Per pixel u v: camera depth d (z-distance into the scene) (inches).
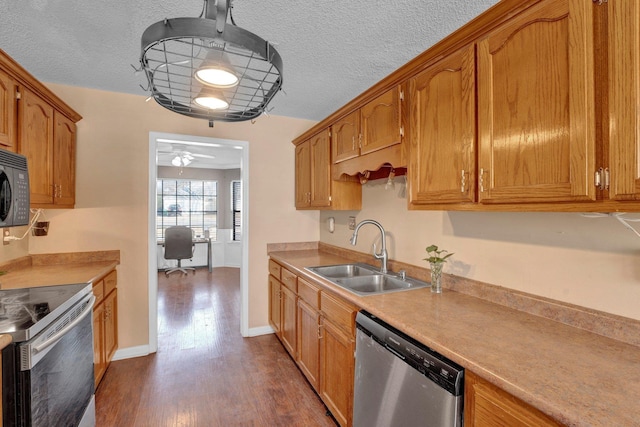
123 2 57.4
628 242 42.1
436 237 73.8
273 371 95.4
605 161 33.0
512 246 56.9
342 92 100.7
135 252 104.6
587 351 39.4
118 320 102.4
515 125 42.0
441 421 40.4
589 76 33.9
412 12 60.0
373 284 85.1
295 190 129.4
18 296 60.2
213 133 116.9
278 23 63.4
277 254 120.0
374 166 74.5
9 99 62.8
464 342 41.9
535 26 39.6
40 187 74.7
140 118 105.7
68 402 56.8
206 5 37.3
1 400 43.2
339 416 67.3
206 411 76.2
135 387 86.2
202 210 257.6
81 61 80.3
